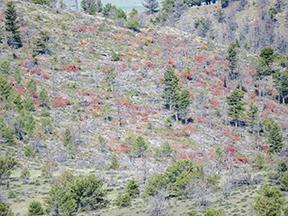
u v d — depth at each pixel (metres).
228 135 104.56
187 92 106.75
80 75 117.69
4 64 108.00
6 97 94.81
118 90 114.69
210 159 91.75
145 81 121.00
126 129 100.38
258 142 104.00
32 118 89.56
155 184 67.12
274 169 78.12
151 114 107.69
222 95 122.19
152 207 60.78
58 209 60.28
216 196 65.69
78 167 83.31
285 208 53.06
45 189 71.50
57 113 100.00
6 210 55.09
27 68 114.19
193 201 63.75
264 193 57.06
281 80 124.31
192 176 67.62
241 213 56.78
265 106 121.31
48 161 80.38
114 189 73.31
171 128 103.62
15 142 85.81
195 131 103.62
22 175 74.75
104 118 102.62
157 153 90.38
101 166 84.94
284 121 116.88
